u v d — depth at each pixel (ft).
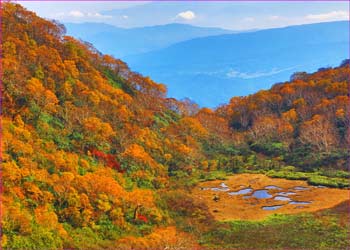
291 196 269.23
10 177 172.55
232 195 277.03
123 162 272.31
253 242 187.62
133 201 208.95
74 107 282.56
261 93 521.65
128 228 193.67
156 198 241.55
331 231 194.70
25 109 236.84
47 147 221.05
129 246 172.55
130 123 336.70
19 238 143.64
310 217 220.23
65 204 185.88
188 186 293.02
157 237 187.32
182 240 189.37
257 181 309.83
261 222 217.97
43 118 251.19
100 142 270.87
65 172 196.75
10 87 240.73
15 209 152.25
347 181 289.53
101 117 306.35
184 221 220.43
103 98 329.52
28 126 228.43
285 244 181.98
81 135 264.31
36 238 148.15
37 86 256.73
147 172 278.26
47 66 305.12
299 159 349.61
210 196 274.77
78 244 161.27
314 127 367.45
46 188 186.39
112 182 210.59
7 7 361.71
